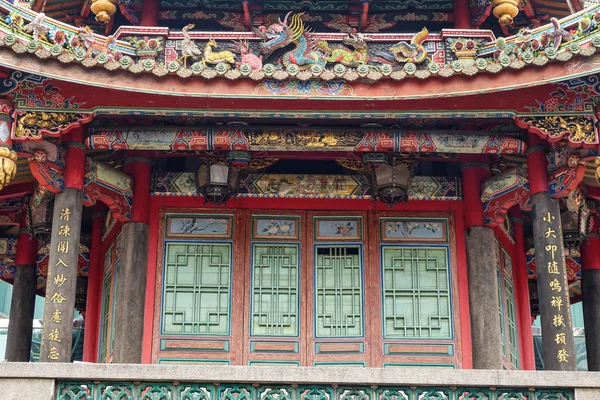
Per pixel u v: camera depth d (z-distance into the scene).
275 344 19.77
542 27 18.42
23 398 14.48
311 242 20.55
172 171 21.00
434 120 19.14
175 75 18.02
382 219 20.69
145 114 18.64
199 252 20.39
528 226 23.61
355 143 19.22
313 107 18.47
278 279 20.27
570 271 23.72
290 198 20.78
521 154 19.84
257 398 14.67
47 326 18.11
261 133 19.19
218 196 19.78
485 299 19.98
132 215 20.39
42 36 18.38
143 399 14.66
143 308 19.89
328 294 20.17
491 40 19.83
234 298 20.06
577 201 20.78
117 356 19.45
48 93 18.44
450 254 20.45
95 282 22.28
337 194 20.83
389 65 18.20
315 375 14.70
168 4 21.64
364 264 20.38
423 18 21.84
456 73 17.91
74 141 19.30
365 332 19.84
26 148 18.73
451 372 14.77
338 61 19.05
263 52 19.27
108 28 22.02
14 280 23.44
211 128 19.19
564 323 18.19
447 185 20.89
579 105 18.44
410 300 20.11
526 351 21.66
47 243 23.33
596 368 22.20
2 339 32.94
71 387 14.70
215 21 21.81
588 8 18.17
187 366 14.76
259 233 20.56
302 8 21.61
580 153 18.73
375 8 21.78
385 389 14.77
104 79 18.02
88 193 19.75
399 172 19.80
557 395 14.75
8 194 22.11
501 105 18.47
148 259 20.25
